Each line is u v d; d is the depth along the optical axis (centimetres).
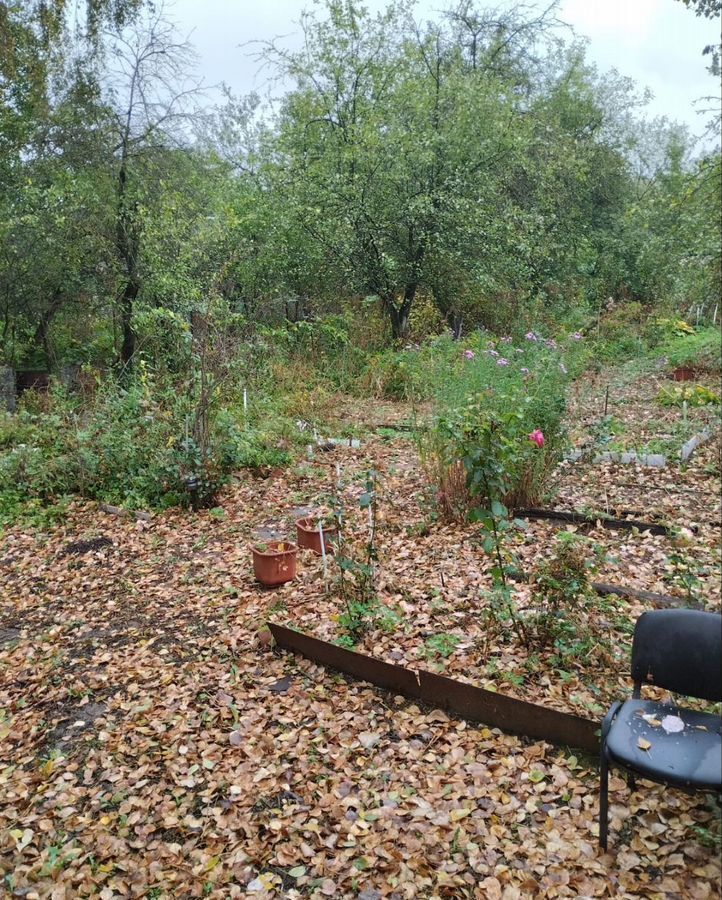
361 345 1477
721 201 927
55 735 373
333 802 298
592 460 696
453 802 289
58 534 696
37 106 1395
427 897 247
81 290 1552
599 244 2091
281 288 1552
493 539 409
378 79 1529
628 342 1545
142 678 416
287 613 467
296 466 828
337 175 1459
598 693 333
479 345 1062
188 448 739
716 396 970
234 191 1600
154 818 304
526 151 1742
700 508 578
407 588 471
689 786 222
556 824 270
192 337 800
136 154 1452
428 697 353
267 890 258
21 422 1004
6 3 1307
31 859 289
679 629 259
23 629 508
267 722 360
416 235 1507
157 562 602
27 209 1373
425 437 697
